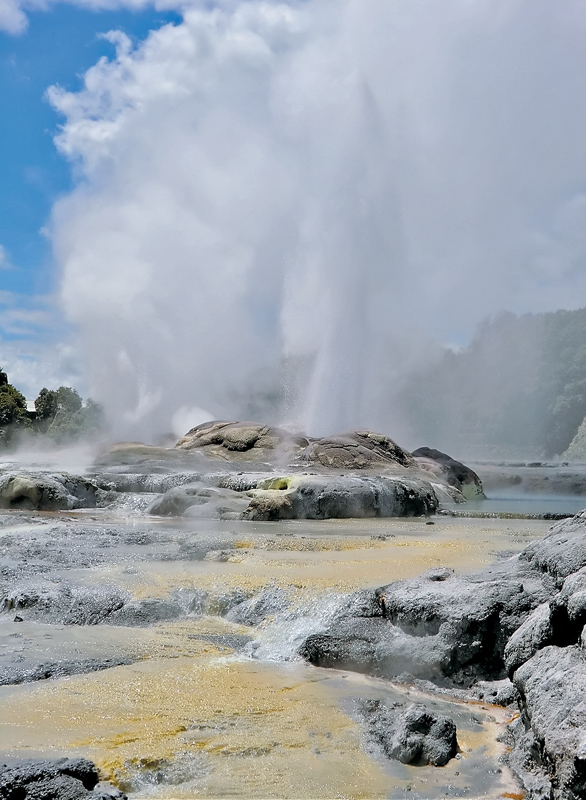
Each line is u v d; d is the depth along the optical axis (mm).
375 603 9562
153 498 21078
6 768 5691
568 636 6465
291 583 10500
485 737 6918
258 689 7891
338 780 6004
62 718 6973
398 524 17609
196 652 9094
